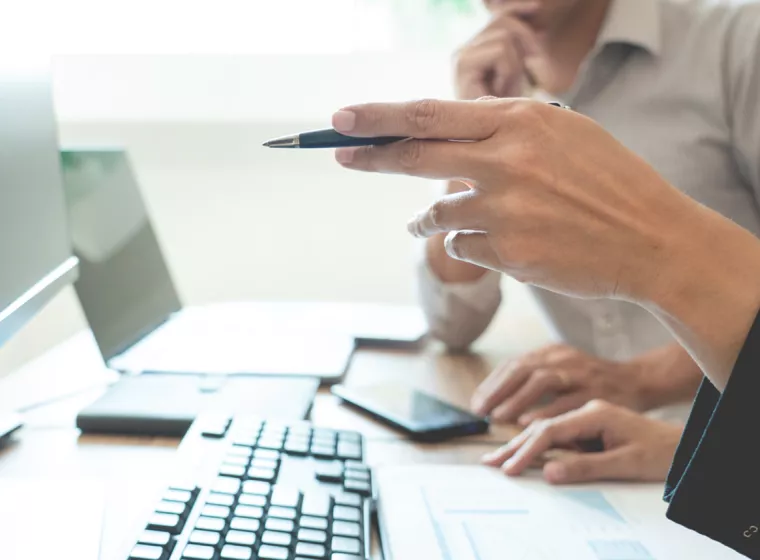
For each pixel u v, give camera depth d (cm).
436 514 49
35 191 65
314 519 41
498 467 58
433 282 98
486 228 41
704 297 41
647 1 99
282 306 114
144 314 93
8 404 69
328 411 70
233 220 143
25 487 46
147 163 140
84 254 80
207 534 37
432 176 41
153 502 43
